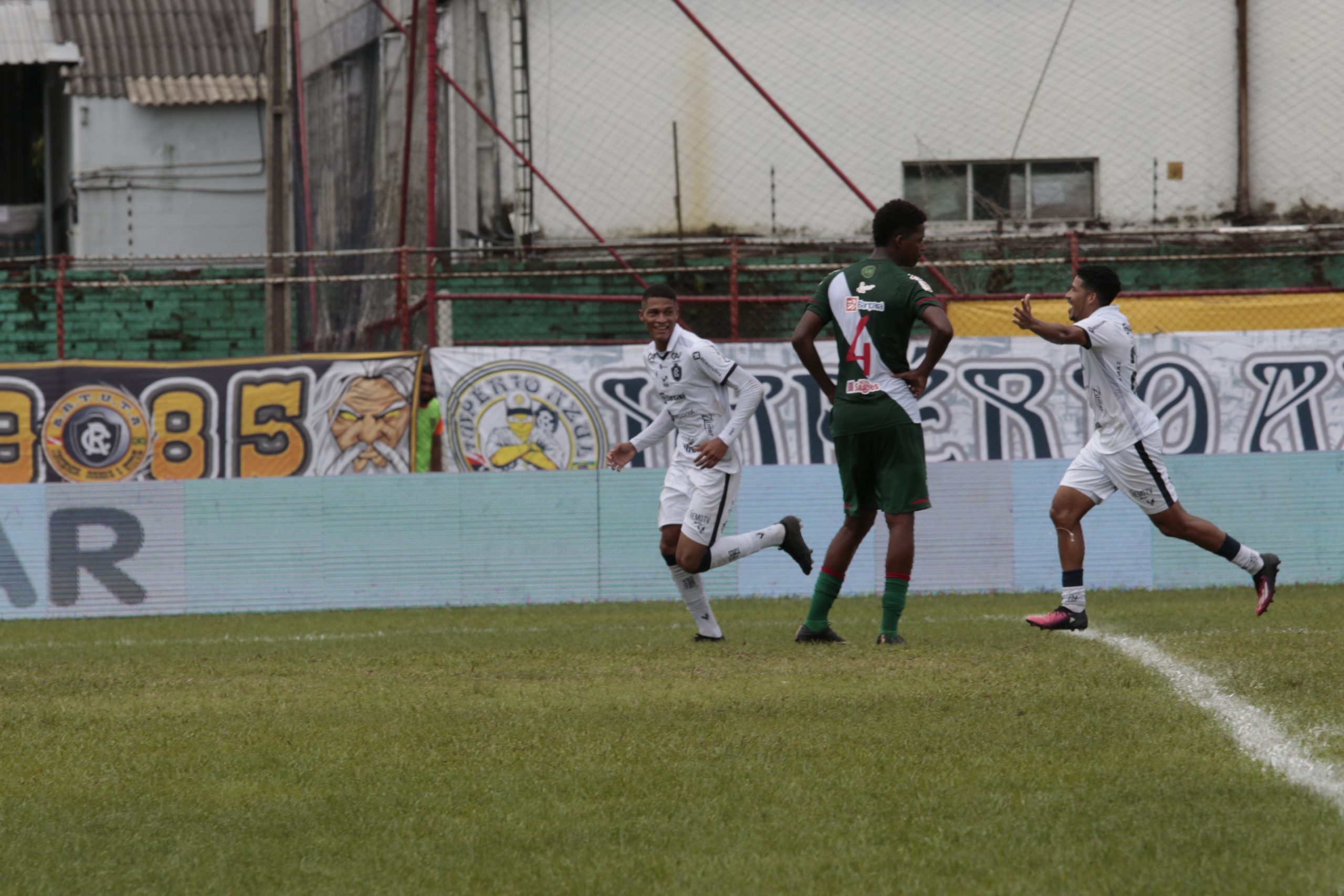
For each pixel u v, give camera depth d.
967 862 9.02
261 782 11.80
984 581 34.88
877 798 10.68
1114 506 34.78
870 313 20.78
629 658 19.50
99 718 15.27
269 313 46.66
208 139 65.62
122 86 64.56
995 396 36.47
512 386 36.72
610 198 55.00
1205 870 8.62
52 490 35.09
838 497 35.03
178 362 36.72
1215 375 36.16
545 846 9.66
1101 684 15.30
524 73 54.38
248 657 21.72
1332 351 36.19
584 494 35.25
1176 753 11.83
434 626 28.88
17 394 36.38
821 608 21.42
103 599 34.94
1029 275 51.16
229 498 35.22
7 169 73.88
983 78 55.91
